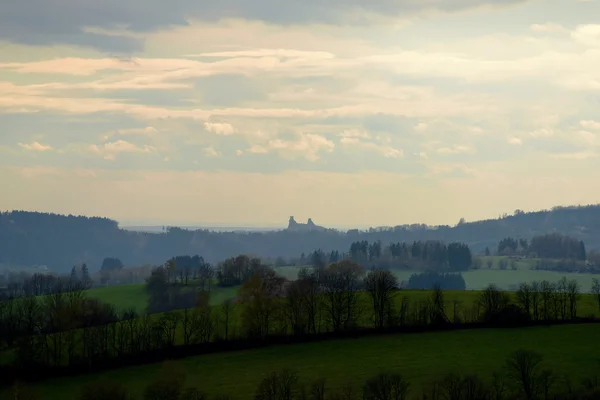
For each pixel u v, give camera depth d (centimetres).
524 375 18775
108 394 18362
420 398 18175
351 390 18725
